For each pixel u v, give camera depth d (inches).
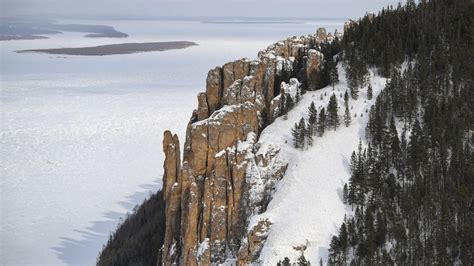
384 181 4370.1
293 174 4539.9
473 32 5487.2
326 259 3969.0
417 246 3969.0
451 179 4288.9
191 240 4717.0
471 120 4690.0
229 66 5492.1
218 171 4785.9
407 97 4894.2
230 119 4938.5
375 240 4013.3
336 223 4168.3
